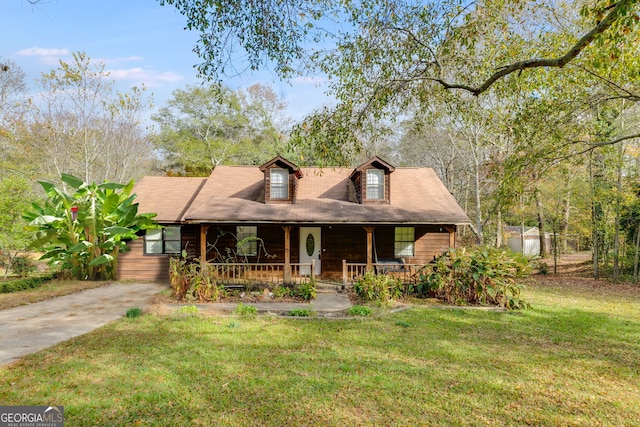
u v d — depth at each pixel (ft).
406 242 52.01
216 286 38.27
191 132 114.73
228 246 51.37
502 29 25.72
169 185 58.90
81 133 84.79
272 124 126.00
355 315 32.09
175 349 22.39
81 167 91.09
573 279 62.13
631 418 15.10
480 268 37.14
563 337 26.71
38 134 82.94
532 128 29.78
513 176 31.17
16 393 16.31
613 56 20.04
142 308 33.45
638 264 61.82
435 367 20.29
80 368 19.20
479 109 34.09
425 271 41.93
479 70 26.40
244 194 51.47
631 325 30.63
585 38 18.34
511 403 16.25
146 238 52.21
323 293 41.93
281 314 32.32
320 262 51.67
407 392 17.10
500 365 20.80
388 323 29.58
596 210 63.21
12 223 50.01
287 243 43.70
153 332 25.99
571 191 62.49
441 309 34.96
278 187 49.29
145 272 51.65
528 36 30.19
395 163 108.58
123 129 89.66
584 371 20.10
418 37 23.39
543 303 40.14
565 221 71.82
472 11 23.20
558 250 88.48
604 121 34.88
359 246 51.96
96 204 49.78
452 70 26.58
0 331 26.22
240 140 116.98
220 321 29.32
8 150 81.05
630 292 49.16
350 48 23.06
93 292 42.14
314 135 24.38
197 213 44.32
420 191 53.16
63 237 46.09
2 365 19.62
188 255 51.44
